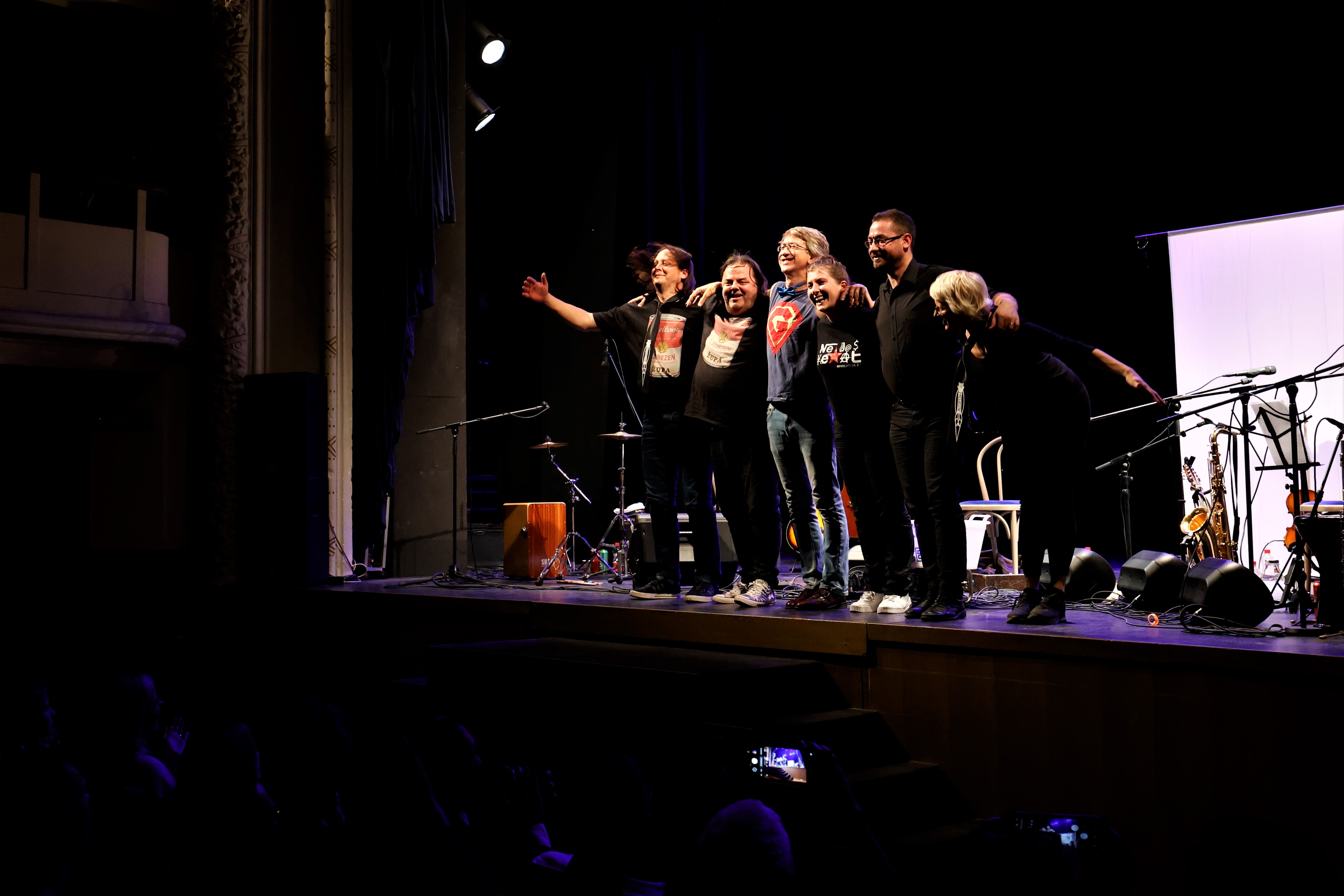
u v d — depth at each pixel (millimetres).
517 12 9750
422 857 2076
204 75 7145
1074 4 7332
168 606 6648
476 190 11039
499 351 10945
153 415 8188
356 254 7164
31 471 8289
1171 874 2977
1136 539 8359
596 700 3592
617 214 10133
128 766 2848
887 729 3570
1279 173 6547
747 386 4250
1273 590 4797
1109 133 7293
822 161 8805
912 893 2896
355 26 7254
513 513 6371
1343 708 2688
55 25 7809
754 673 3490
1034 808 3238
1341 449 6699
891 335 3729
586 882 1993
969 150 8133
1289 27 6379
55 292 7227
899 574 3971
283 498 6293
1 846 2100
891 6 8367
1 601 7180
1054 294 8219
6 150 8250
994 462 6332
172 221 8242
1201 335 7586
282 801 3141
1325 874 1384
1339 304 7090
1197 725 2934
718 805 2754
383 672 5395
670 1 9586
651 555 5543
